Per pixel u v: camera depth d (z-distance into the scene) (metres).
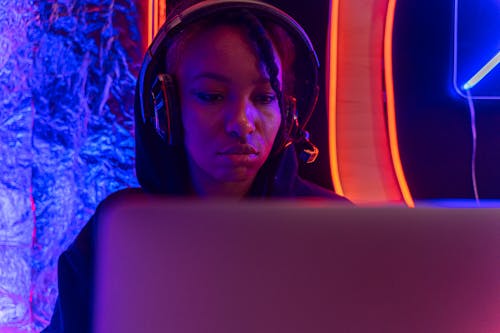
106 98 1.88
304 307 0.39
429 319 0.38
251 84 0.62
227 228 0.39
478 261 0.39
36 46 1.91
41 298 1.93
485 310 0.38
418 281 0.39
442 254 0.39
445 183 2.20
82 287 0.71
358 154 2.04
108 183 1.90
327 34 2.03
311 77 0.73
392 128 2.08
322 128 2.03
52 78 1.90
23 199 2.00
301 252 0.39
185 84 0.64
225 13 0.61
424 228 0.39
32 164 1.93
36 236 1.93
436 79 2.17
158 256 0.38
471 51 2.16
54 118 1.91
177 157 0.74
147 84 0.70
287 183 0.76
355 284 0.39
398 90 2.16
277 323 0.39
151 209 0.39
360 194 2.01
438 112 2.18
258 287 0.39
